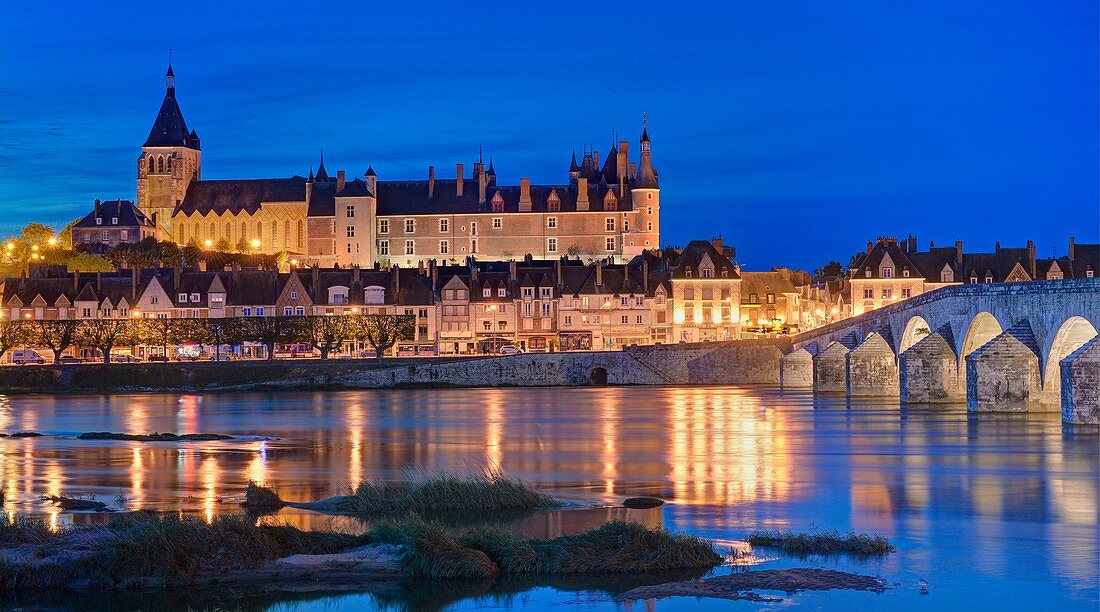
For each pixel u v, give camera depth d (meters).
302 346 195.88
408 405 131.62
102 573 43.38
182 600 42.16
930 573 44.31
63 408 131.00
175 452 83.06
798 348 168.88
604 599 41.75
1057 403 105.44
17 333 176.62
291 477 69.56
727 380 172.38
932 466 72.31
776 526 52.41
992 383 105.81
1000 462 73.75
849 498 60.16
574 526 52.16
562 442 89.25
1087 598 41.34
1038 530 51.72
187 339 183.50
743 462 75.31
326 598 42.28
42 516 54.94
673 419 108.69
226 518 46.75
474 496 56.84
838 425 99.50
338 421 110.50
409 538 45.56
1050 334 101.69
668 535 46.56
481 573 44.16
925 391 122.12
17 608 41.41
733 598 41.25
